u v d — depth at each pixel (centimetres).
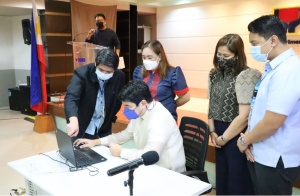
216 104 199
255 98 156
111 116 227
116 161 171
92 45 405
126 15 612
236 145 185
